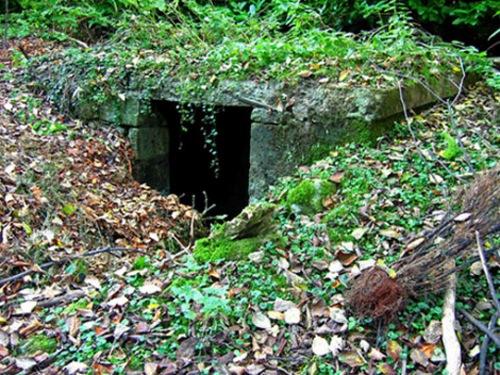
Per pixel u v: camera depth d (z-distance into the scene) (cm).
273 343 254
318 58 441
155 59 507
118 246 372
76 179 432
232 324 263
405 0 648
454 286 255
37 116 507
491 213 252
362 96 383
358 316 256
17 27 696
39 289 306
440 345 239
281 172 420
